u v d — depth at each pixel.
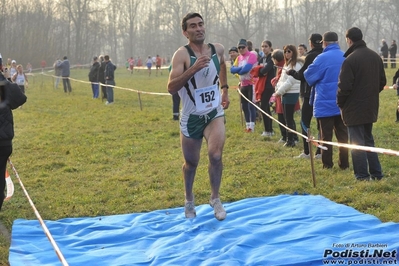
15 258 5.36
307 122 9.46
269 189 7.81
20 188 8.50
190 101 5.91
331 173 8.41
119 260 5.23
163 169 9.38
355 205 6.86
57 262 5.24
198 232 5.94
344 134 8.55
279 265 4.82
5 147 6.02
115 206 7.44
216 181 5.90
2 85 5.96
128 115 16.80
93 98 23.00
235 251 5.20
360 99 7.56
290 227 5.86
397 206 6.67
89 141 12.54
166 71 51.00
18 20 66.31
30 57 63.41
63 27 84.00
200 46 5.88
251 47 13.23
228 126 13.35
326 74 8.29
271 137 11.71
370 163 7.91
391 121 12.98
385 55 32.97
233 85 27.39
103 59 22.84
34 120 16.66
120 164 10.04
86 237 6.00
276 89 10.55
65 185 8.64
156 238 5.86
